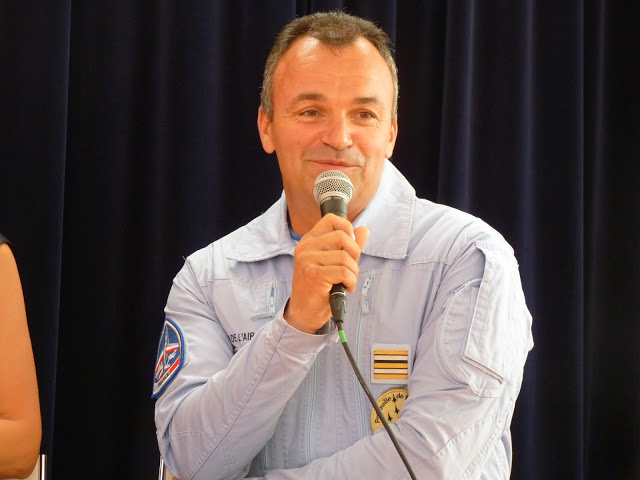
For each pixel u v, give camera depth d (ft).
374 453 9.36
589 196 18.97
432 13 18.17
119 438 16.44
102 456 16.21
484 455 9.39
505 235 17.61
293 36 10.93
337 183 9.63
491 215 17.67
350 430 10.21
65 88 15.69
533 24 18.40
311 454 10.21
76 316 16.38
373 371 10.36
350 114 10.37
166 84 16.71
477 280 9.98
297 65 10.51
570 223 17.94
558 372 17.65
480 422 9.33
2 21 15.67
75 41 16.63
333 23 10.72
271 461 10.37
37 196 15.49
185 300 11.54
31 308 15.30
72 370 16.30
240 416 9.84
